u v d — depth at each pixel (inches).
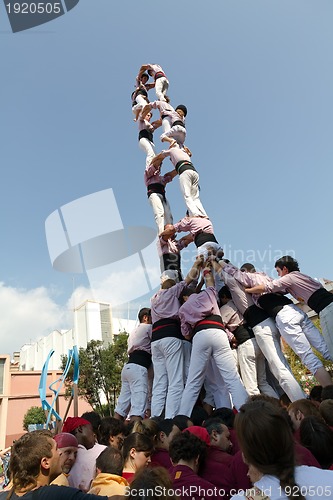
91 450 124.2
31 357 1739.7
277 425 59.1
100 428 144.5
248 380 187.5
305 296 180.2
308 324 179.8
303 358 171.5
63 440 114.7
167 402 188.2
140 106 350.9
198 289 216.1
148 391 231.5
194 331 182.5
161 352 202.5
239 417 62.6
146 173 310.2
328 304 172.2
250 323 188.2
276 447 57.8
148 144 328.2
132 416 209.2
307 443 93.2
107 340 1124.5
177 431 121.9
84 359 925.2
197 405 197.9
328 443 91.5
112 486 88.1
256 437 58.4
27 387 1158.3
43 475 79.0
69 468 112.7
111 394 954.1
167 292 209.0
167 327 201.0
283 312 177.9
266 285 181.8
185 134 302.2
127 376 224.4
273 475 57.6
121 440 142.4
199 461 97.7
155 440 122.0
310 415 100.2
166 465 112.7
